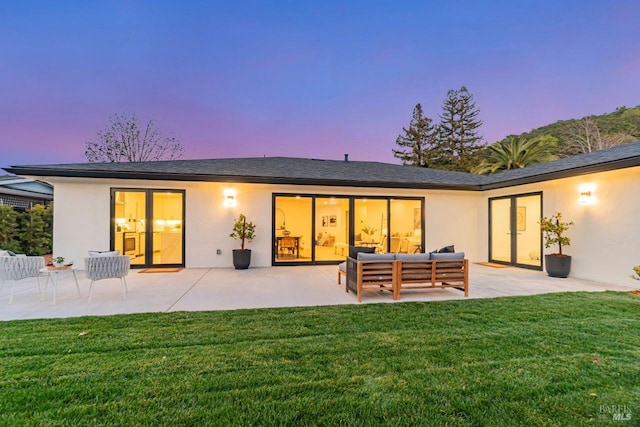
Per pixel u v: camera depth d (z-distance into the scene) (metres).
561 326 4.10
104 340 3.55
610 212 7.31
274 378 2.71
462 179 11.73
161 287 6.63
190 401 2.37
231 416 2.20
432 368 2.91
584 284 7.15
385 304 5.28
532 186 9.45
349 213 10.48
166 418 2.17
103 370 2.83
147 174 8.62
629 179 6.93
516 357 3.16
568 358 3.13
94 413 2.22
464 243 11.39
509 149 24.11
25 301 5.38
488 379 2.71
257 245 9.84
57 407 2.29
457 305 5.19
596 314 4.65
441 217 11.21
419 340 3.60
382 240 10.70
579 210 8.05
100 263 5.36
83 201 8.96
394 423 2.15
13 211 10.94
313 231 10.18
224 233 9.66
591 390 2.56
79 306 5.06
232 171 9.87
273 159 13.38
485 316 4.56
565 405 2.35
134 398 2.41
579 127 25.33
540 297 5.76
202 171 9.50
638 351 3.30
